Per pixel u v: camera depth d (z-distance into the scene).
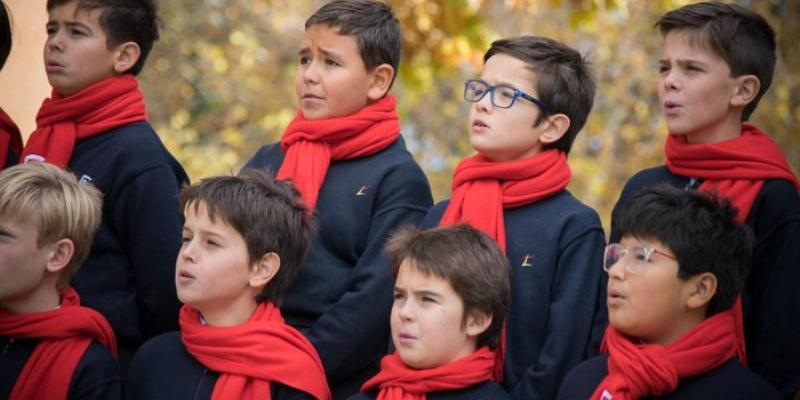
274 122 42.03
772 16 30.62
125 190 12.73
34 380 11.20
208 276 11.25
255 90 44.09
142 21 13.59
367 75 13.05
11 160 13.84
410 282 10.90
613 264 10.54
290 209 11.76
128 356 12.62
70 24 13.16
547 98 12.23
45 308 11.62
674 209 10.44
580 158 37.44
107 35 13.22
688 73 11.81
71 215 11.56
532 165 12.09
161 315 12.63
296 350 11.31
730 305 10.53
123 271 12.73
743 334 11.09
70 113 13.07
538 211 12.07
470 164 12.36
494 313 11.02
